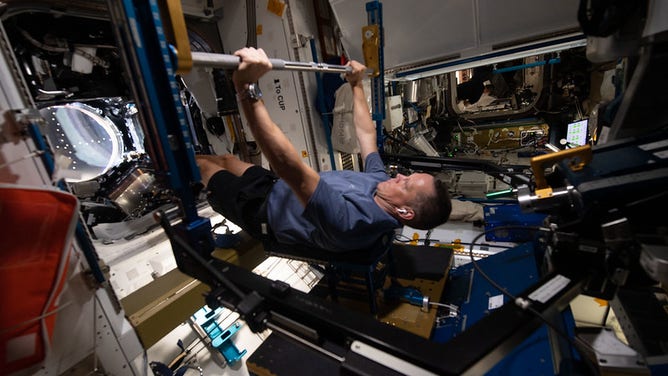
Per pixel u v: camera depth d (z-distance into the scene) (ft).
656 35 2.28
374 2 7.08
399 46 8.43
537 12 6.57
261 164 11.03
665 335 3.81
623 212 2.48
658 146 2.79
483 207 8.86
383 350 2.44
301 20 8.77
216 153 11.35
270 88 9.57
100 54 7.83
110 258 7.78
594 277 2.84
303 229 5.00
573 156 2.79
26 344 2.89
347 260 4.86
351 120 8.97
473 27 7.31
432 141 17.35
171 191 3.42
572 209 3.05
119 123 9.00
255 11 8.77
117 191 8.78
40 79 7.05
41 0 5.79
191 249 3.53
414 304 5.16
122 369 4.42
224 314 6.93
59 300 3.42
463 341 2.32
